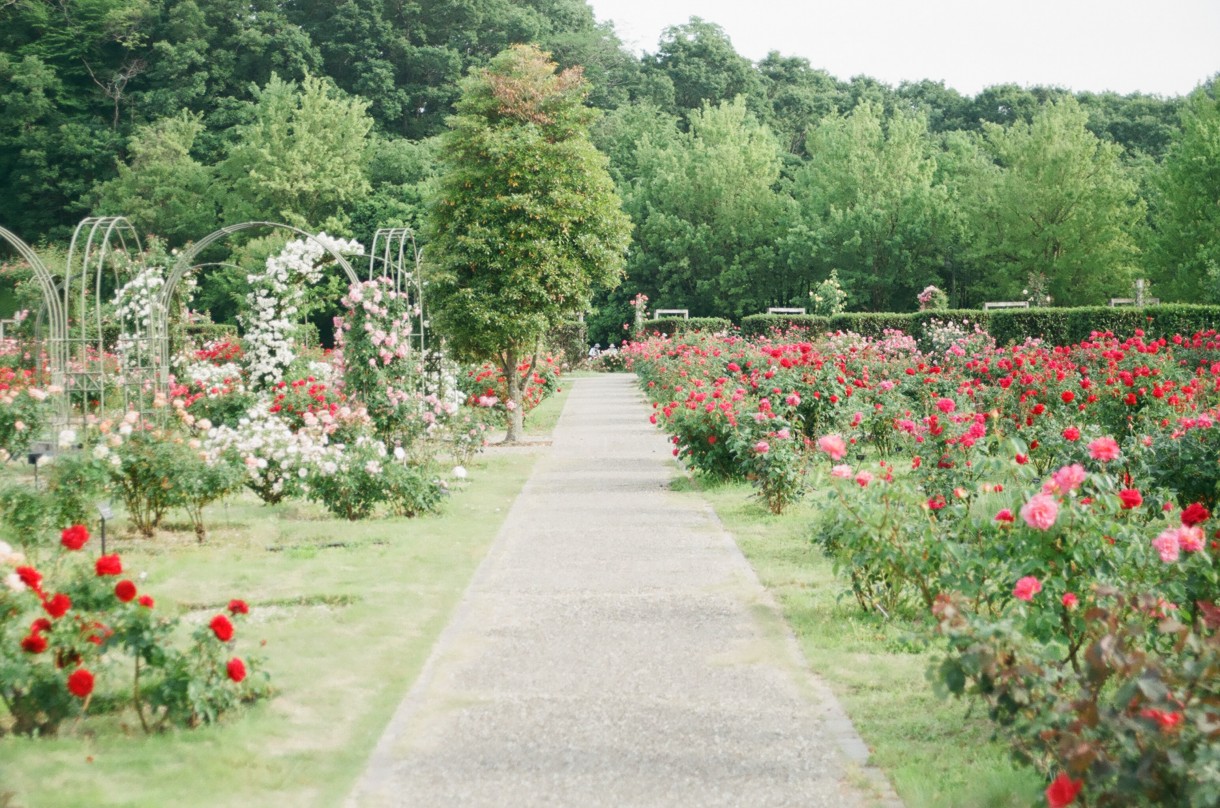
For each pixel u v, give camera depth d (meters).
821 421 12.30
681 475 12.61
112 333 19.50
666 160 53.09
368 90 56.47
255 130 45.50
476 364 18.27
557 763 4.26
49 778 4.11
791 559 7.91
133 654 4.81
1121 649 3.39
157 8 53.69
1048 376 12.44
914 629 5.95
